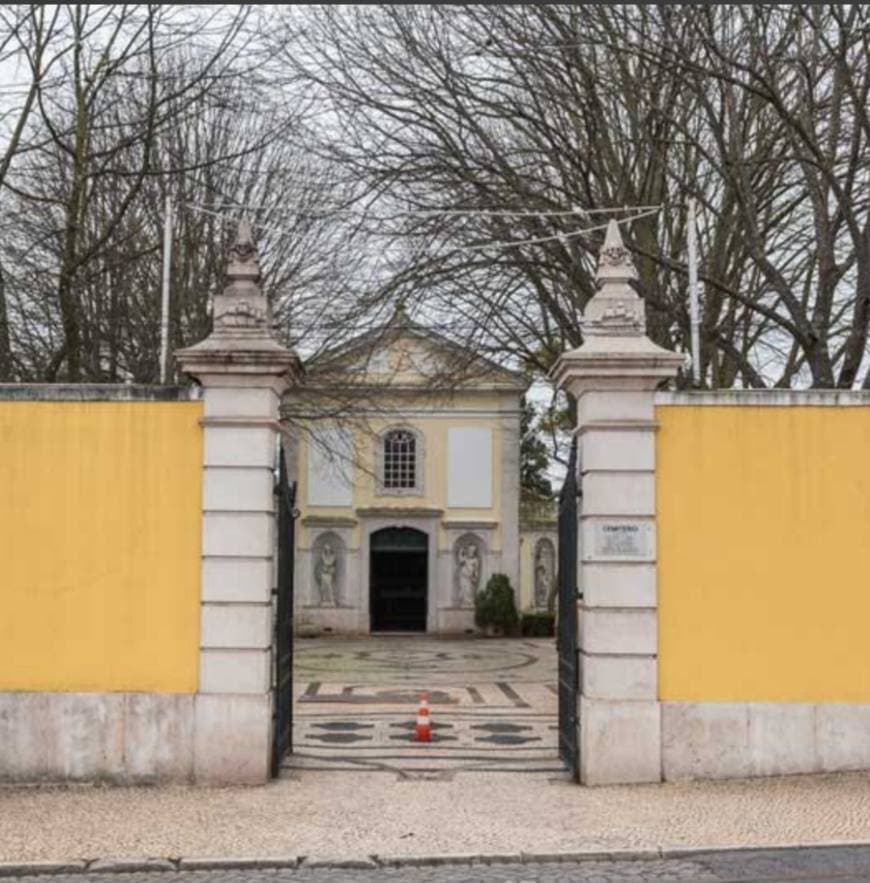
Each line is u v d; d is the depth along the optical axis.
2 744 11.47
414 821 9.98
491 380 42.09
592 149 20.61
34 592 11.63
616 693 11.50
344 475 39.56
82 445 11.77
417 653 33.09
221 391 11.70
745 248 20.67
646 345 11.70
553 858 8.94
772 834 9.47
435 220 20.72
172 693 11.52
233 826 9.81
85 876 8.60
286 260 26.09
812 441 11.73
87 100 18.83
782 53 17.92
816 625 11.59
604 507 11.64
